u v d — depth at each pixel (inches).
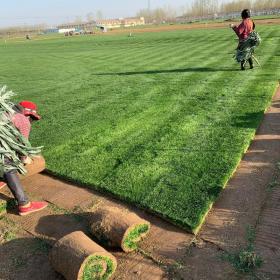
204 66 487.5
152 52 733.9
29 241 152.9
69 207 174.6
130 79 453.7
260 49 586.2
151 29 2031.3
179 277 125.8
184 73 451.5
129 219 140.5
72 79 503.2
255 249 134.6
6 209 175.9
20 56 980.6
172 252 137.7
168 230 150.7
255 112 272.5
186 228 148.7
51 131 279.7
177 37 1098.1
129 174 195.5
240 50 421.7
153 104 323.6
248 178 183.0
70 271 121.5
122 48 914.7
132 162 209.8
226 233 145.0
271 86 341.1
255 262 127.4
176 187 177.9
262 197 165.8
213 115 275.4
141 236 144.4
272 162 196.5
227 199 167.3
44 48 1262.3
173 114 289.0
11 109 170.1
